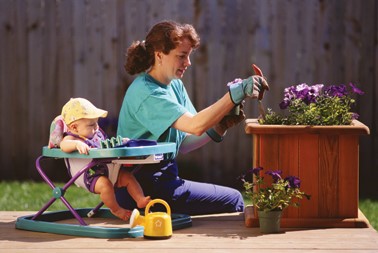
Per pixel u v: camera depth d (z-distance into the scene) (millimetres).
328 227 5629
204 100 9352
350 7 9156
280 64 9250
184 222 5680
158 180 5996
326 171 5629
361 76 9180
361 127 5555
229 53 9312
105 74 9492
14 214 6223
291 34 9227
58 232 5469
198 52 9328
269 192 5500
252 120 6051
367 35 9148
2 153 9672
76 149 5359
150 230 5309
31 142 9648
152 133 5719
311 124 5672
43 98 9594
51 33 9547
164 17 9367
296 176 5629
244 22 9273
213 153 9336
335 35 9195
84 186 5570
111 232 5328
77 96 9539
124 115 5914
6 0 9578
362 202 8500
